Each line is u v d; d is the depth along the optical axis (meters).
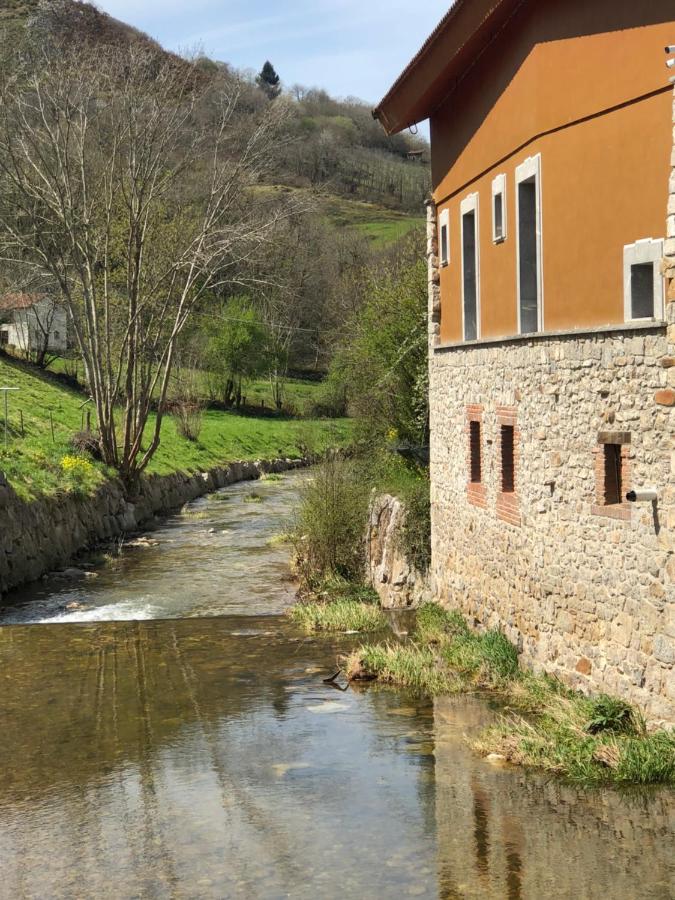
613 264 10.52
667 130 9.50
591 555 11.04
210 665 14.41
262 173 34.66
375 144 118.00
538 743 10.08
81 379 49.25
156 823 8.73
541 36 11.99
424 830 8.34
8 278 44.94
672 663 9.48
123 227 34.16
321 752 10.48
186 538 27.72
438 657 14.17
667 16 9.48
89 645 15.82
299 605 18.33
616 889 7.12
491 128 14.01
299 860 7.85
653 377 9.67
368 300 29.62
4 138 30.22
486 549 14.48
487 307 14.53
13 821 8.88
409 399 26.62
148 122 31.45
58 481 26.22
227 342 59.38
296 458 51.66
